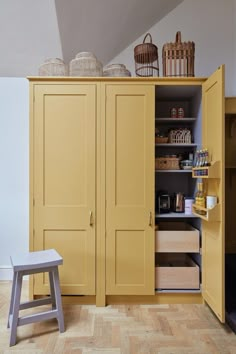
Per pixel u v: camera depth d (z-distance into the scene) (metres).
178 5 3.03
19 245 2.80
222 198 1.91
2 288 2.62
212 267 2.07
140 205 2.29
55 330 1.94
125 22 2.78
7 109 2.77
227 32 3.02
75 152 2.28
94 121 2.28
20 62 3.02
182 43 2.39
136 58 2.51
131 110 2.29
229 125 2.95
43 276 2.29
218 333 1.91
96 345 1.77
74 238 2.29
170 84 2.30
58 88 2.27
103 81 2.28
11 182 2.79
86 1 2.34
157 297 2.34
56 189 2.28
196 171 2.21
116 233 2.29
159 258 2.72
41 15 2.43
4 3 2.34
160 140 2.49
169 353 1.69
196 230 2.44
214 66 3.02
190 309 2.25
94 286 2.29
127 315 2.15
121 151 2.29
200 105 2.42
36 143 2.27
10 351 1.71
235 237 2.99
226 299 2.22
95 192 2.28
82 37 2.73
